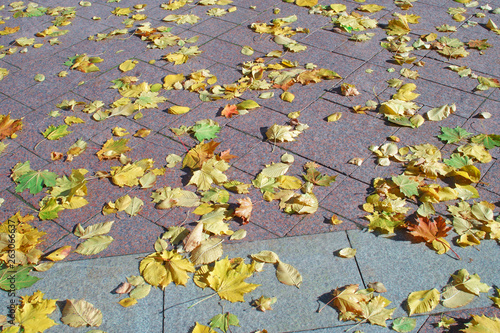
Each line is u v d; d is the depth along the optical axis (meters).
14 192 3.60
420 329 2.48
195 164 3.65
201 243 2.99
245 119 4.21
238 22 5.98
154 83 4.83
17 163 3.88
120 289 2.77
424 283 2.72
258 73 4.77
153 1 6.77
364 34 5.46
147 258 2.94
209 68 5.02
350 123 4.09
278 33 5.58
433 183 3.40
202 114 4.32
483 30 5.48
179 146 3.94
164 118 4.30
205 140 4.00
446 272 2.77
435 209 3.20
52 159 3.89
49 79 5.03
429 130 3.96
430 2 6.21
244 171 3.63
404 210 3.18
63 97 4.71
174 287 2.78
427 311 2.56
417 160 3.54
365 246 2.96
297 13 6.12
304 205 3.23
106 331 2.57
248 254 2.95
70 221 3.30
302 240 3.02
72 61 5.32
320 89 4.58
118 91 4.74
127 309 2.68
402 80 4.64
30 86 4.93
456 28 5.54
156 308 2.67
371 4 6.17
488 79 4.54
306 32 5.63
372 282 2.73
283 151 3.81
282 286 2.74
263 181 3.49
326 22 5.85
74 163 3.84
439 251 2.88
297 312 2.60
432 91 4.46
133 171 3.65
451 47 5.09
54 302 2.72
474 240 2.94
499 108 4.19
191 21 6.03
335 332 2.49
